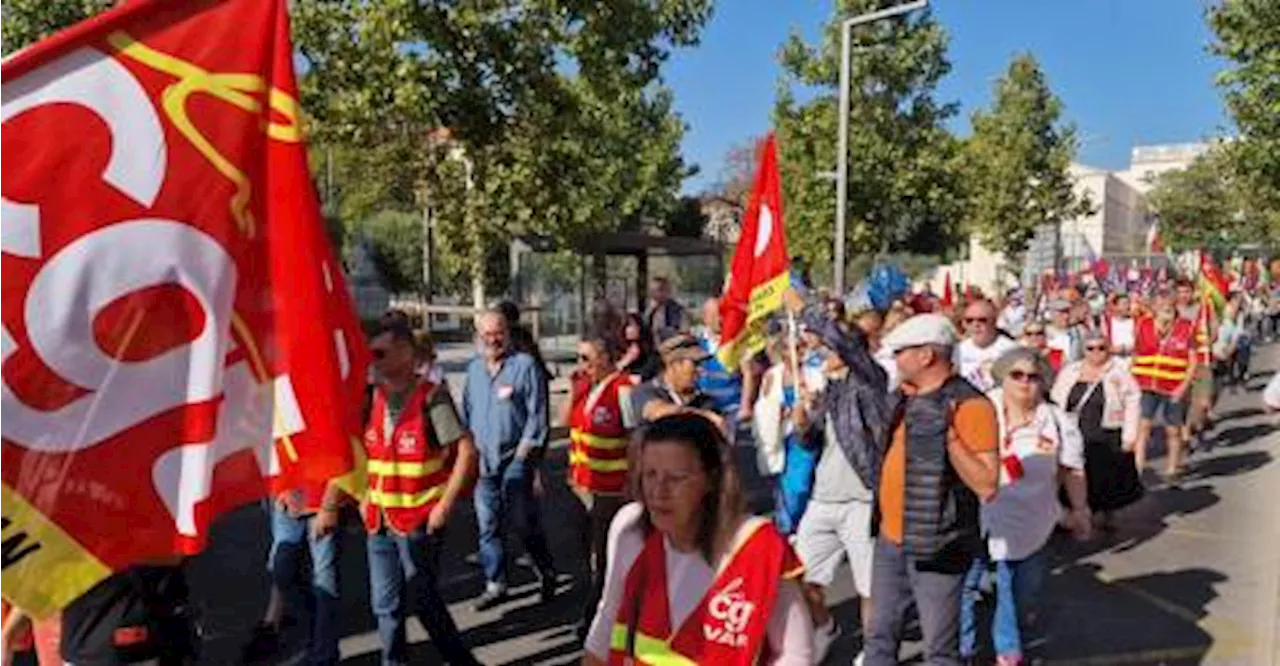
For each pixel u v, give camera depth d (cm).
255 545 877
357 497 290
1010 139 3988
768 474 765
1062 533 951
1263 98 1559
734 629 301
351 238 3300
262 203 282
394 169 1617
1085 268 4778
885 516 496
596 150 1752
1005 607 608
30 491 258
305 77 1104
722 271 2320
